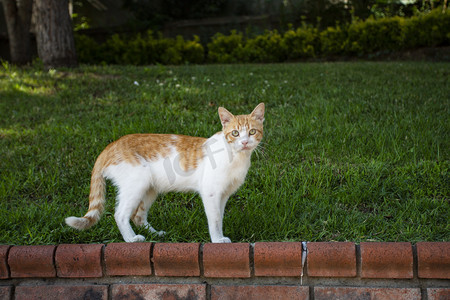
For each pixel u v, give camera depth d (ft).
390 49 47.85
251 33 54.70
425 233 11.19
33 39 52.24
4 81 28.25
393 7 54.85
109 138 18.48
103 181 11.57
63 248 9.59
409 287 8.83
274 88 26.30
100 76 30.60
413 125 18.85
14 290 9.64
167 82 28.40
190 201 14.19
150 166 11.41
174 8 59.06
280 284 9.21
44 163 16.88
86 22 63.16
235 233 11.85
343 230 11.69
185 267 9.35
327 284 9.12
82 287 9.50
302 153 16.85
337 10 53.62
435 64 36.50
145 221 12.43
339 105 22.47
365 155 16.43
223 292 9.24
